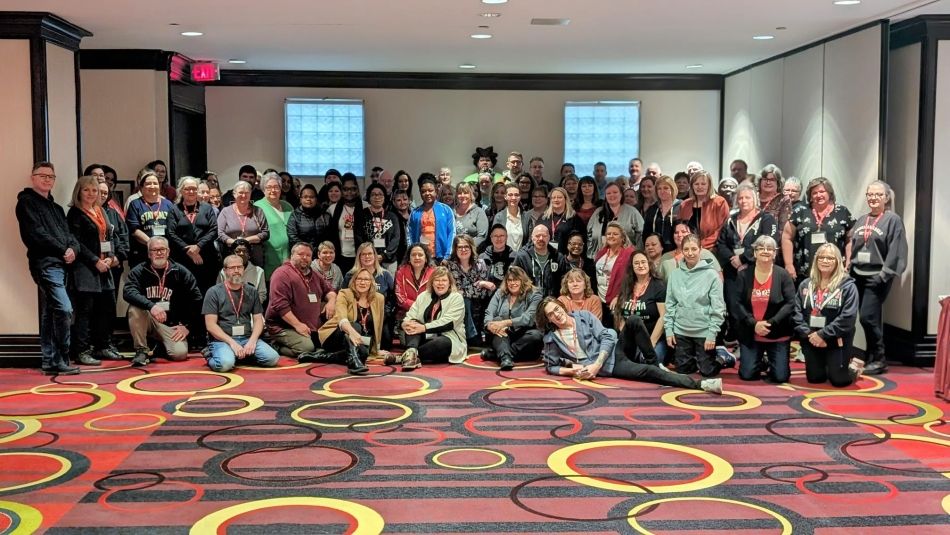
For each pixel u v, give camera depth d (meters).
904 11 7.04
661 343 6.99
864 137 7.74
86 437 5.08
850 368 6.57
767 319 6.55
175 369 7.02
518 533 3.68
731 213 7.41
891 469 4.52
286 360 7.42
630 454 4.75
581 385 6.45
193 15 7.16
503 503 4.02
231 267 7.15
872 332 7.02
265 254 8.26
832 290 6.43
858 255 7.05
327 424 5.35
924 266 7.31
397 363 7.21
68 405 5.84
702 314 6.66
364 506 3.99
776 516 3.86
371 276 7.44
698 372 6.92
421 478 4.36
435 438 5.05
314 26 7.76
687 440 5.02
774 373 6.56
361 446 4.90
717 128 11.83
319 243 8.48
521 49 9.30
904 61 7.50
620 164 11.84
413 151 11.73
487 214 9.48
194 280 7.53
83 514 3.90
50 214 6.82
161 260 7.31
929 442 5.00
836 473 4.45
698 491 4.18
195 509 3.95
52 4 6.64
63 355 6.87
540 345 7.28
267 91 11.49
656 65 10.71
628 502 4.04
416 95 11.66
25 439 5.04
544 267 7.80
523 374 6.85
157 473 4.44
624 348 6.77
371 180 11.62
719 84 11.74
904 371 7.09
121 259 7.57
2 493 4.16
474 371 6.97
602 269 7.63
